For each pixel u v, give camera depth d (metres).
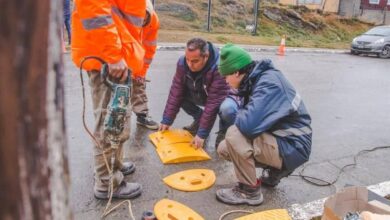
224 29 18.41
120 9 2.48
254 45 15.27
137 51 2.58
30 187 0.63
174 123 4.55
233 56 2.64
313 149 4.12
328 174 3.50
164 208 2.67
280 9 22.25
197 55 3.28
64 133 0.68
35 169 0.63
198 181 3.12
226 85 3.44
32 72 0.59
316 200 2.98
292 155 2.68
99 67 2.41
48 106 0.63
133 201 2.79
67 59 7.94
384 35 16.16
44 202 0.65
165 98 5.68
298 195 3.06
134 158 3.50
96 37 2.27
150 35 3.87
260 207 2.83
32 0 0.58
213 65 3.38
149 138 3.94
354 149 4.22
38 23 0.59
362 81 8.98
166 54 10.59
